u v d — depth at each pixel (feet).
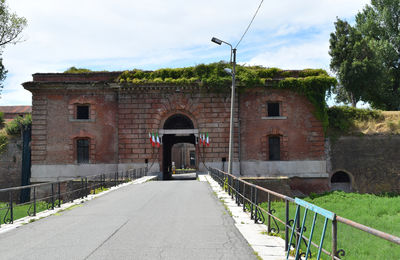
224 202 45.62
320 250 15.49
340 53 142.00
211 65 101.65
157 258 20.51
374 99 150.71
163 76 101.40
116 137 101.04
